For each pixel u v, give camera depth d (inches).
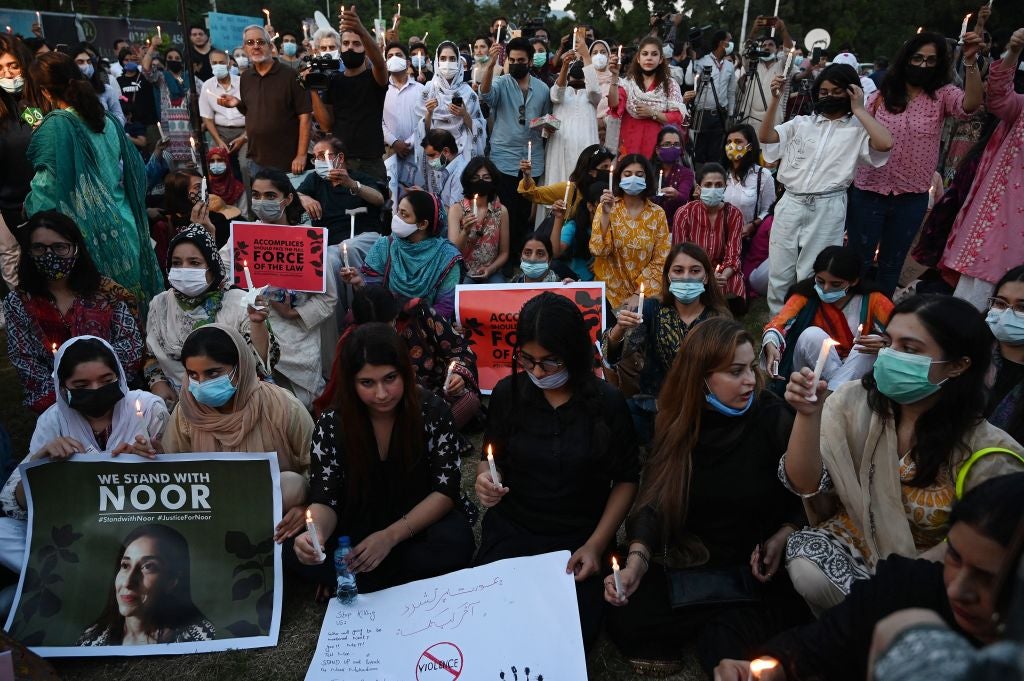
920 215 204.1
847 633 70.1
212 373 117.0
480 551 118.0
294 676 105.3
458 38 1455.5
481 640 100.9
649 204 206.2
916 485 97.3
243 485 115.6
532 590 105.6
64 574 113.0
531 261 194.9
